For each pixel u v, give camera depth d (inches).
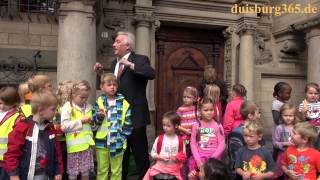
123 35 158.6
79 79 223.3
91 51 230.5
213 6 340.5
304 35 344.5
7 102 136.3
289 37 341.1
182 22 334.3
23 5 271.6
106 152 150.8
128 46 158.1
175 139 149.3
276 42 358.3
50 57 273.6
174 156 146.7
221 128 156.7
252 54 337.4
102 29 304.7
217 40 362.3
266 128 350.9
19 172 117.0
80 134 146.4
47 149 121.1
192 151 152.6
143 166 157.5
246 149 140.2
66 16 224.5
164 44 349.1
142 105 158.4
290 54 358.0
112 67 166.6
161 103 345.4
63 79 223.1
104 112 148.3
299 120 154.3
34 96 119.6
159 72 346.0
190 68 357.1
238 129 155.9
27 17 275.6
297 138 134.0
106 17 306.2
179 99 352.5
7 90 136.8
